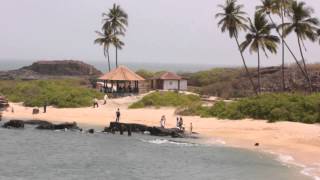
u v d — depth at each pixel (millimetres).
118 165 49219
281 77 113500
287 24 87062
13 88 114062
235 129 66312
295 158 48156
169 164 48781
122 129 68500
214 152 53188
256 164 46219
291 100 73062
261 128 65375
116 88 113375
